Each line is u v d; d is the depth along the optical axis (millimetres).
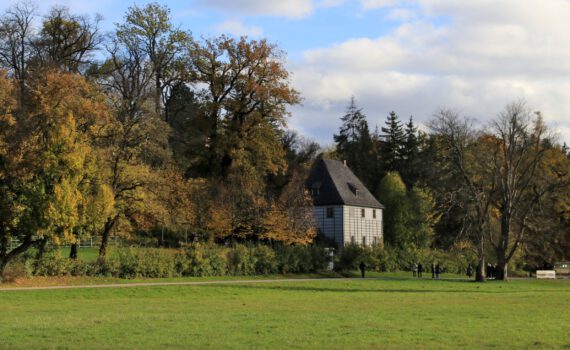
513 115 66312
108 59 72938
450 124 66750
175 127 81750
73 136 46000
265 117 76375
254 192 69625
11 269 46031
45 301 35938
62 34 70125
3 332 19953
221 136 74250
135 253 54344
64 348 16906
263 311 29031
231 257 61656
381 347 17688
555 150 80312
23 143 44938
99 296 39812
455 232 87812
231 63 74562
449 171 68938
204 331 20609
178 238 72625
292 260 66812
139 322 23109
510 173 67250
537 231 77312
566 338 20000
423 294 44094
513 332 21281
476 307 32281
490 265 77125
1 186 45375
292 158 101062
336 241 87688
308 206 73250
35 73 55594
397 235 93375
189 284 48656
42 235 45719
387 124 121750
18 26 67000
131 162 54750
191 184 64688
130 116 57281
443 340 19234
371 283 55625
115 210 51188
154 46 74125
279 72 75188
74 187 45688
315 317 25703
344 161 97188
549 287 56500
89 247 69438
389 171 118312
